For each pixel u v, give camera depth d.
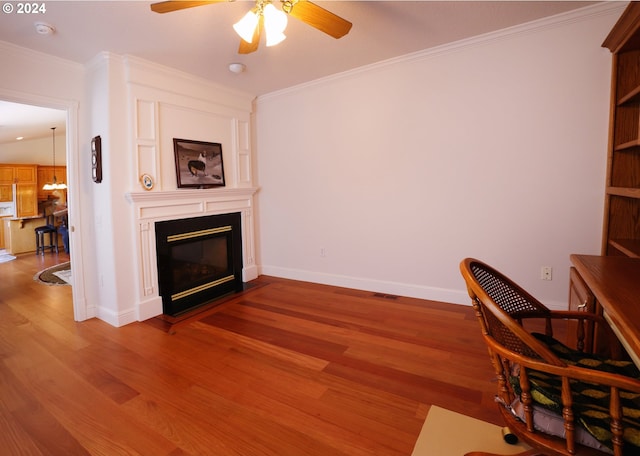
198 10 2.20
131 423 1.72
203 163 3.58
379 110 3.43
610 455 0.89
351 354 2.37
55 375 2.17
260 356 2.38
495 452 1.49
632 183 2.30
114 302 2.94
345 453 1.51
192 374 2.16
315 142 3.88
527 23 2.64
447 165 3.14
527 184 2.83
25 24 2.31
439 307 3.18
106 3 2.09
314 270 4.11
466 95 2.99
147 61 3.00
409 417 1.73
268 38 1.77
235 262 4.05
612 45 2.29
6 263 5.78
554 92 2.66
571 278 1.94
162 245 3.23
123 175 2.94
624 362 1.20
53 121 5.54
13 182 7.00
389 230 3.52
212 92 3.66
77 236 3.05
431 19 2.51
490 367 2.16
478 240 3.07
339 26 1.96
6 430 1.69
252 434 1.63
